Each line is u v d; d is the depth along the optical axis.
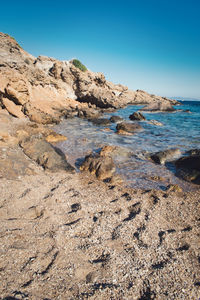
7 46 27.78
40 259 3.88
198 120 25.81
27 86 22.70
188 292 3.41
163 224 5.30
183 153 11.33
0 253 3.93
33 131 13.60
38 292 3.21
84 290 3.33
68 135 15.34
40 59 37.28
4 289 3.20
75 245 4.36
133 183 7.95
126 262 3.98
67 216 5.45
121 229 4.97
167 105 38.09
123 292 3.35
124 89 55.94
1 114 16.25
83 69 42.38
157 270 3.82
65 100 32.25
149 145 13.12
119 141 13.98
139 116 25.22
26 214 5.40
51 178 7.94
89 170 8.94
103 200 6.46
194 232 5.02
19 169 8.14
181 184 8.02
